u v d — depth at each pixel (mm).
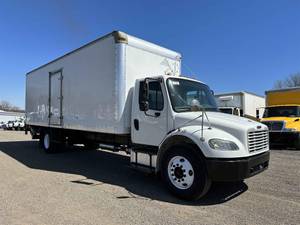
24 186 6059
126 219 4207
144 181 6605
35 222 4078
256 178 6957
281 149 13734
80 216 4316
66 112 9445
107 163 9047
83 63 8367
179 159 5305
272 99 15953
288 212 4562
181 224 4031
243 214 4457
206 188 4965
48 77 11016
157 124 6051
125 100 6742
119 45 6738
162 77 6031
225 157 4715
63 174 7340
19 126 40781
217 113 6012
